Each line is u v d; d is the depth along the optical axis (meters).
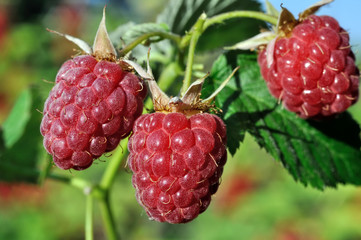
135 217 0.53
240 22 0.20
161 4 0.50
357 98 0.17
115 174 0.20
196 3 0.19
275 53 0.16
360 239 0.39
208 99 0.15
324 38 0.16
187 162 0.14
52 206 0.49
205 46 0.20
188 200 0.14
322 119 0.17
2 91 0.46
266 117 0.18
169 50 0.19
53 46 0.46
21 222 0.47
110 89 0.15
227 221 0.47
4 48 0.46
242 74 0.18
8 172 0.21
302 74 0.16
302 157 0.18
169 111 0.15
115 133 0.15
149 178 0.14
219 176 0.15
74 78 0.15
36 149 0.22
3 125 0.22
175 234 0.53
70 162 0.15
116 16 0.46
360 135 0.18
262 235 0.43
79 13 0.48
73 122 0.14
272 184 0.47
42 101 0.22
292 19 0.16
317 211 0.42
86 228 0.20
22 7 0.48
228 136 0.18
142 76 0.15
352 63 0.16
